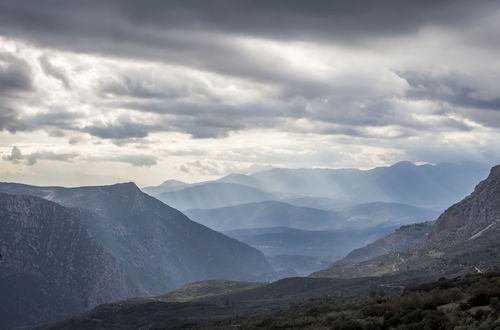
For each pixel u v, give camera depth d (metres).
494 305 76.00
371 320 87.25
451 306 82.25
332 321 99.06
